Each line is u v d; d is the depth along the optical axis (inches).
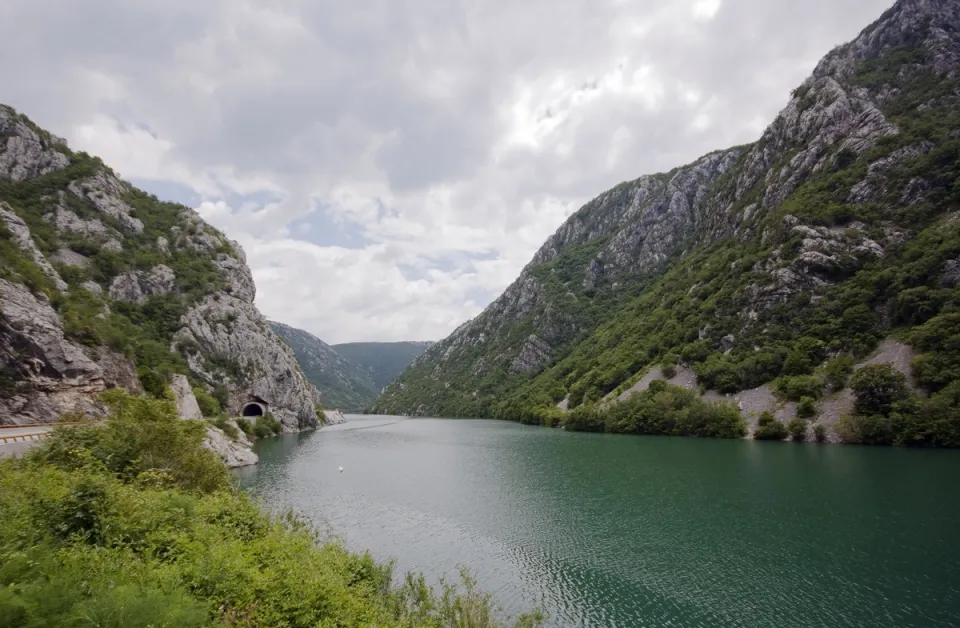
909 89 5654.5
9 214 3065.9
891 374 3393.2
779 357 4323.3
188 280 5088.6
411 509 2018.9
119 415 1229.7
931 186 4505.4
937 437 3073.3
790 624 1087.0
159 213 5964.6
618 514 1913.1
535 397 7445.9
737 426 3996.1
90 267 4165.8
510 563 1455.5
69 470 997.2
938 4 6225.4
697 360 5083.7
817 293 4557.1
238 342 5128.0
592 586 1304.1
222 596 606.2
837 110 5861.2
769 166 6786.4
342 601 701.9
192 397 3344.0
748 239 5994.1
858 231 4594.0
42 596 433.4
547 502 2121.1
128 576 557.6
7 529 556.7
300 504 2048.5
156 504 849.5
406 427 6653.5
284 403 5743.1
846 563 1370.6
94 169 5172.2
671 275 7573.8
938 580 1250.0
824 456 2950.3
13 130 4618.6
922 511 1785.2
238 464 2913.4
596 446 3885.3
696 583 1299.2
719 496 2118.6
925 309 3698.3
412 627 768.9
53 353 2062.0
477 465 3107.8
